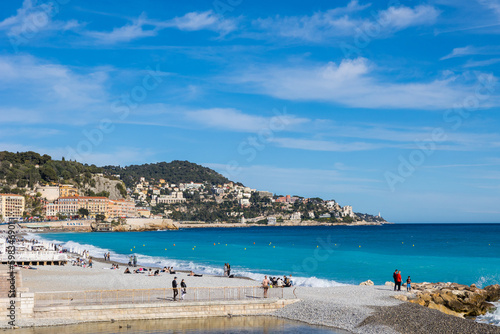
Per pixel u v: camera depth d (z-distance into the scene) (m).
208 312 36.94
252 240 195.50
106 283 50.19
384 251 114.56
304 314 36.88
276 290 46.03
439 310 37.47
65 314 34.09
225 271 63.50
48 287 46.97
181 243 168.88
